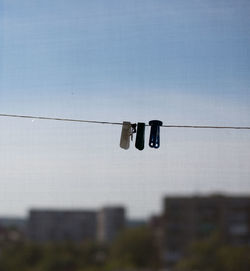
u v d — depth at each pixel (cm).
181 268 6325
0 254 6688
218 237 6650
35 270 6538
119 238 6769
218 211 6725
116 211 7300
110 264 6606
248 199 6919
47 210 7431
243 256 5931
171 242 6694
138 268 6600
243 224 6812
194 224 6800
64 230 7388
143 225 7006
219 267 6062
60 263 6525
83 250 6762
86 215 7462
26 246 6744
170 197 6906
